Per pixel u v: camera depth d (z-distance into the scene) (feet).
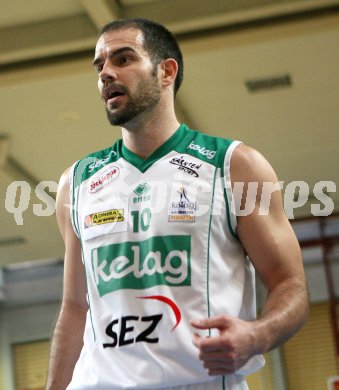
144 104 20.71
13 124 64.18
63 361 21.88
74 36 52.08
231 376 19.67
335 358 109.81
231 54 54.95
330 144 71.92
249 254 20.45
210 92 60.95
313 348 111.14
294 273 20.07
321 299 109.91
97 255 20.38
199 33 52.80
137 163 20.92
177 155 20.76
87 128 65.36
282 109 64.49
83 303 22.16
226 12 50.14
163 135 21.09
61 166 73.05
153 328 19.29
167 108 21.30
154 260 19.61
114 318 19.76
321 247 108.99
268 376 111.14
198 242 19.71
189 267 19.53
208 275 19.60
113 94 20.74
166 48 21.63
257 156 20.65
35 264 117.39
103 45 21.20
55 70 55.01
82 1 47.96
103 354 19.74
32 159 71.26
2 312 117.70
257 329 17.76
